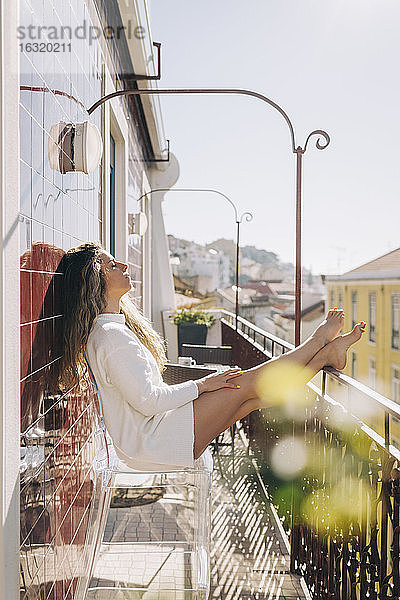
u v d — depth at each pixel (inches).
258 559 132.1
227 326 338.3
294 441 135.0
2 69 62.8
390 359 615.2
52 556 87.7
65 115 101.0
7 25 64.2
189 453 100.4
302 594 117.6
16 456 67.1
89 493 127.3
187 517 104.2
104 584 98.0
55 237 93.1
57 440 93.2
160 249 390.9
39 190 81.7
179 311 370.3
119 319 107.3
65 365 99.8
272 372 107.0
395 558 70.4
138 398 98.0
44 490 83.1
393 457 70.0
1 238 62.4
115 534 102.3
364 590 82.9
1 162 62.6
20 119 71.5
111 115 175.5
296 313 136.8
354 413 90.5
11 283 65.5
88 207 130.0
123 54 199.3
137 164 281.6
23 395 72.1
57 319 95.5
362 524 83.8
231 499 168.1
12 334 65.9
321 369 110.0
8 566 64.4
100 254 106.4
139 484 105.7
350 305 744.3
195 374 175.2
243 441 227.0
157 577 98.5
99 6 145.6
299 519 125.7
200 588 97.3
